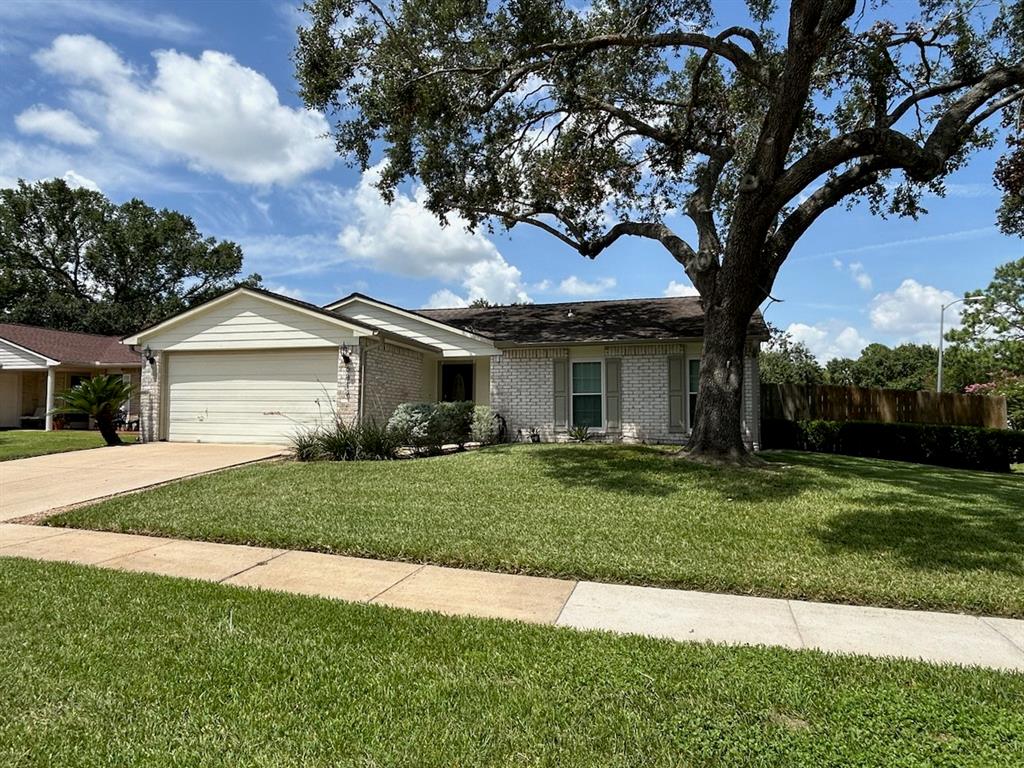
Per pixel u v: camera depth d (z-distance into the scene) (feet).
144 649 11.73
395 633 12.76
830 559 17.94
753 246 34.32
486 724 9.13
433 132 44.68
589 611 14.56
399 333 57.06
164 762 8.13
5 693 9.93
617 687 10.36
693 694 10.13
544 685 10.43
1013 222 44.86
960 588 15.58
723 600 15.39
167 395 50.08
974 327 104.68
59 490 29.30
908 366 156.97
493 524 21.74
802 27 30.30
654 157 50.75
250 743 8.58
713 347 36.04
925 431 49.08
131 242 132.87
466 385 61.21
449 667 11.13
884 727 9.10
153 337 49.93
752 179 33.19
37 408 79.71
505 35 38.70
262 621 13.32
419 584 16.47
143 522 22.43
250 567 17.90
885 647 12.55
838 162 32.42
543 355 53.47
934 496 26.99
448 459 36.83
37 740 8.61
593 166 48.62
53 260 134.62
